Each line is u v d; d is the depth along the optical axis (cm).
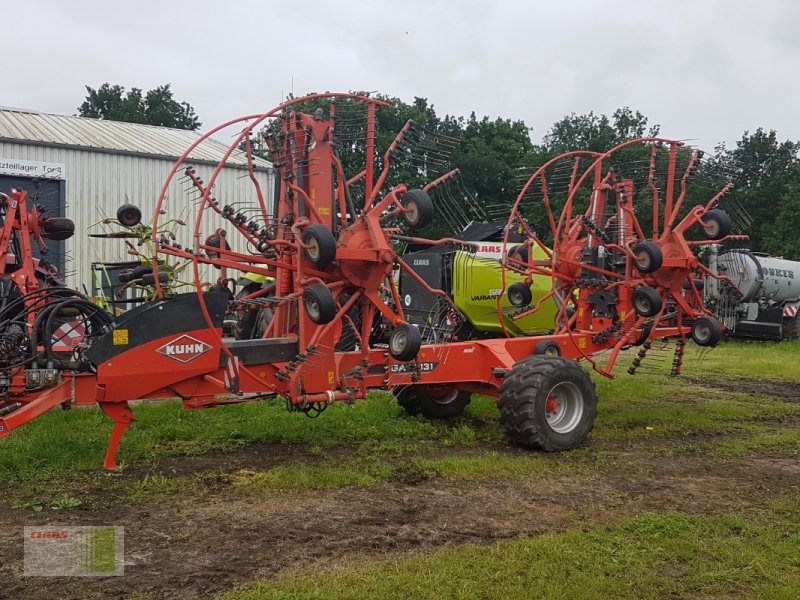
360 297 600
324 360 591
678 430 759
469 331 1036
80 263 1551
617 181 930
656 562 410
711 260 1294
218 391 561
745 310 1545
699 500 523
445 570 387
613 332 840
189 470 569
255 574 382
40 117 1886
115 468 557
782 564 409
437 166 646
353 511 483
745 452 670
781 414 860
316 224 553
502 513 486
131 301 706
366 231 591
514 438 652
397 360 602
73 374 524
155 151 1639
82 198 1552
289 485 531
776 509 503
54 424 687
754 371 1239
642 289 805
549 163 861
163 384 539
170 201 1620
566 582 378
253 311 770
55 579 371
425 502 505
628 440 714
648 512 488
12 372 520
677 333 883
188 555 405
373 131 619
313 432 695
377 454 636
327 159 608
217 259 570
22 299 561
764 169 3144
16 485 519
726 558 417
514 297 902
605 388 1000
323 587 364
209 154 1716
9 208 755
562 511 493
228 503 493
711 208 923
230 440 659
